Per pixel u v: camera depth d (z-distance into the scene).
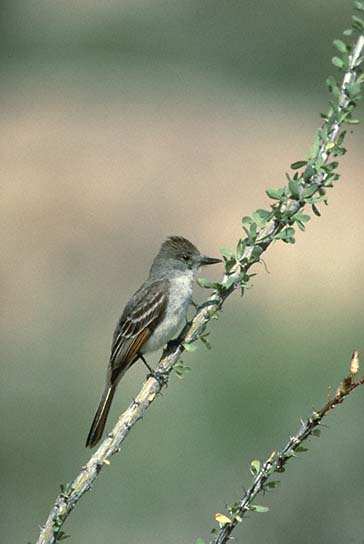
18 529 13.05
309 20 31.94
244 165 24.05
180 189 23.09
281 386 14.52
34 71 31.08
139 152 24.77
